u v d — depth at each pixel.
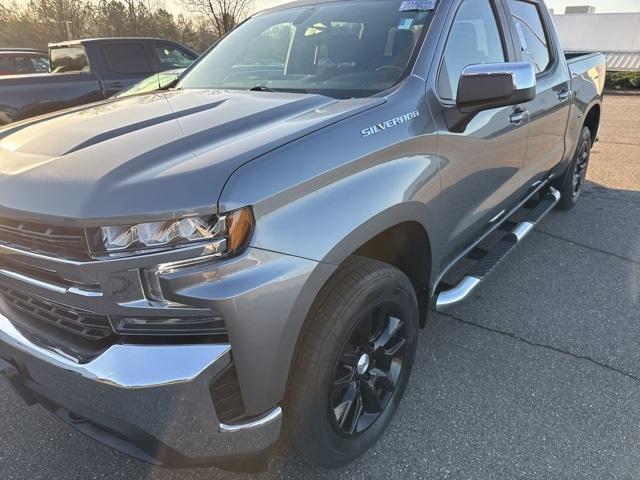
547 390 2.64
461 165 2.50
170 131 1.87
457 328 3.20
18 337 1.82
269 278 1.55
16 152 1.90
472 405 2.54
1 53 10.27
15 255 1.70
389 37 2.59
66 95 7.96
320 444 1.92
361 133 1.94
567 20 31.09
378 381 2.23
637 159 7.64
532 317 3.32
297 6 3.23
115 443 1.73
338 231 1.73
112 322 1.59
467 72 2.27
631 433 2.35
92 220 1.48
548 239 4.58
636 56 28.84
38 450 2.32
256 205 1.54
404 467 2.20
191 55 9.52
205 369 1.51
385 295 2.02
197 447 1.59
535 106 3.38
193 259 1.48
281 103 2.17
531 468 2.17
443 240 2.50
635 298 3.56
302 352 1.79
